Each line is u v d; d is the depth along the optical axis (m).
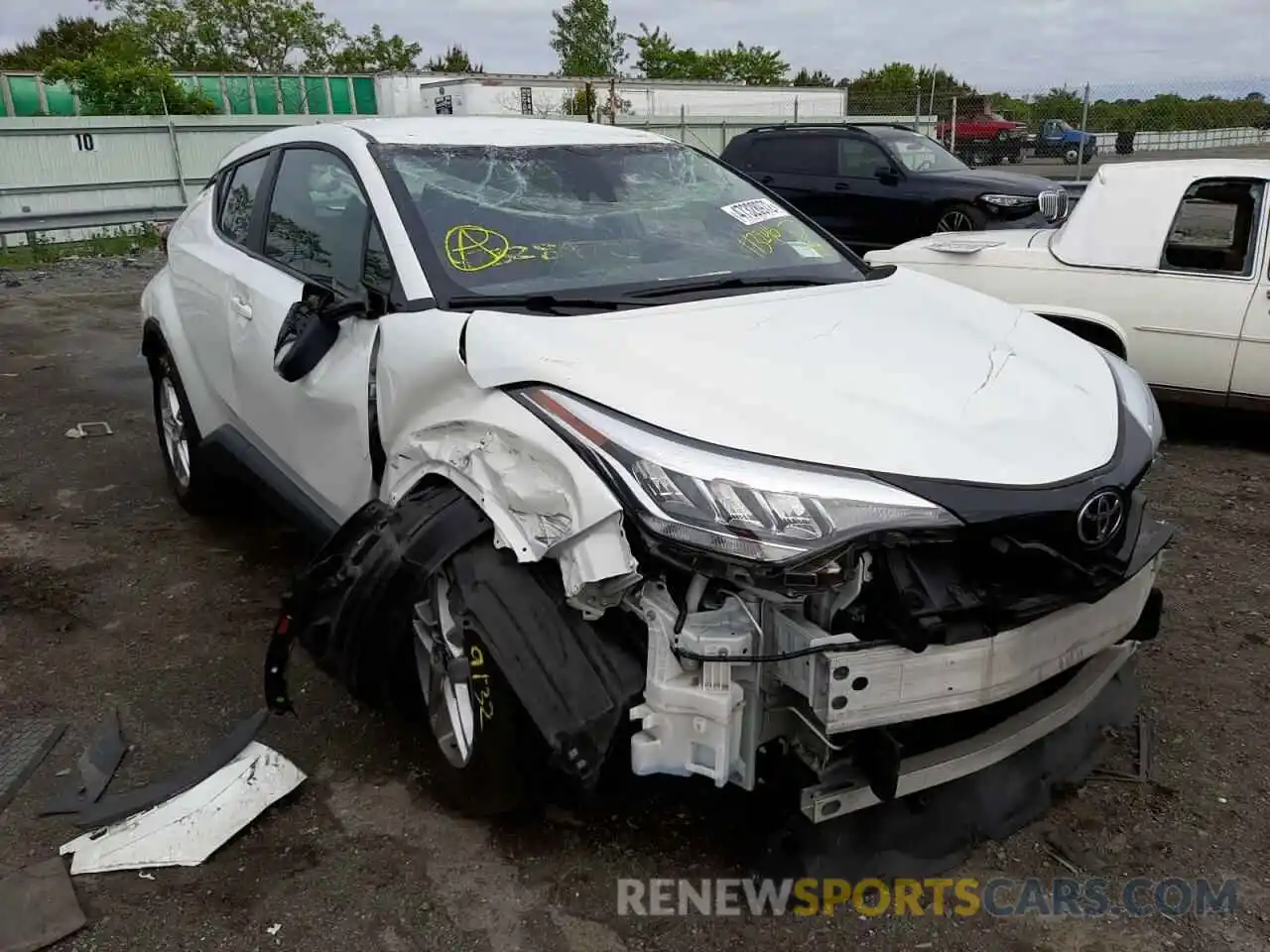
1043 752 2.94
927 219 11.39
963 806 2.73
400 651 2.72
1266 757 3.06
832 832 2.62
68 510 5.08
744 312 2.99
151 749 3.13
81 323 9.98
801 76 55.81
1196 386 5.86
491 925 2.43
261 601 4.10
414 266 3.04
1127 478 2.47
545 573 2.42
